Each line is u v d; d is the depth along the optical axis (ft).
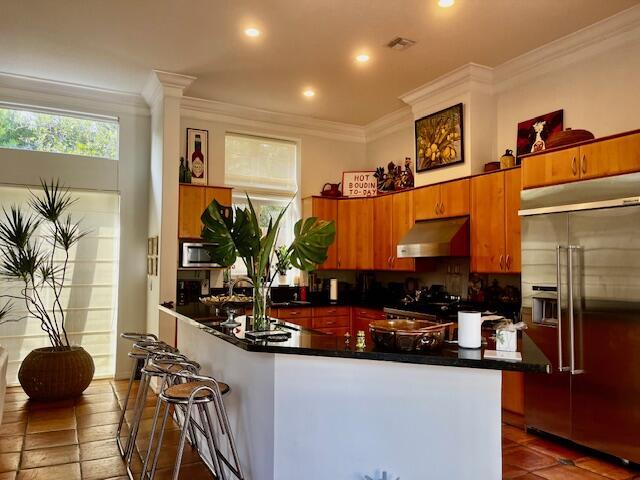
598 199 10.66
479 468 7.28
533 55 14.28
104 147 18.75
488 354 7.04
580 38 13.02
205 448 10.95
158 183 17.25
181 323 14.88
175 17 12.44
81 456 11.02
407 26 12.71
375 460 7.50
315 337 8.68
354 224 20.61
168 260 16.71
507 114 15.66
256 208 20.66
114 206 18.88
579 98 13.38
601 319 10.50
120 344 18.51
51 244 17.72
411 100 17.88
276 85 17.16
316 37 13.42
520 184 13.57
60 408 14.61
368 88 17.34
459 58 14.71
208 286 18.95
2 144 17.16
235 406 9.62
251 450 8.60
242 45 14.02
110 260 18.72
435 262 18.12
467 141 15.75
